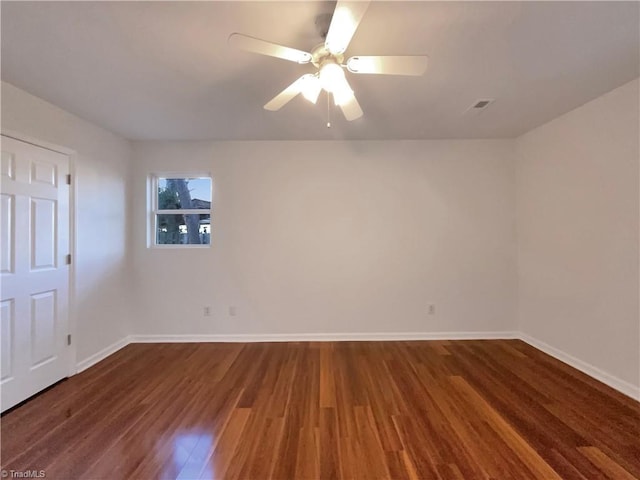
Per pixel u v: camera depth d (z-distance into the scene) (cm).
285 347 361
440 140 383
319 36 181
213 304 383
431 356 330
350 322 385
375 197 384
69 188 289
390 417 219
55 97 257
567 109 295
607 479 164
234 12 162
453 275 385
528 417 219
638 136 238
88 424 214
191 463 178
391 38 184
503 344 366
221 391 258
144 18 165
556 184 320
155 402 242
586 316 287
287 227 384
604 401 239
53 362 271
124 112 290
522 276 375
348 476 168
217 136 364
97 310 324
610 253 263
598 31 181
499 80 237
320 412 226
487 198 385
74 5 155
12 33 177
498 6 160
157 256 383
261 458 181
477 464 175
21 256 243
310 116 304
